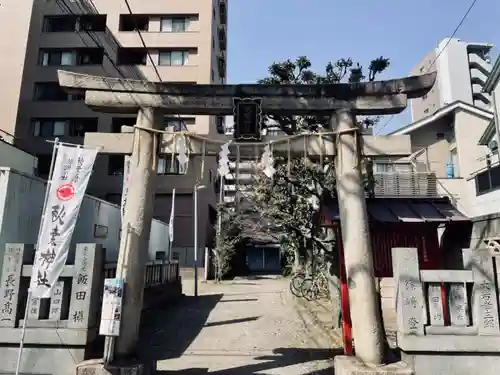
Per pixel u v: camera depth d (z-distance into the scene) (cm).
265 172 764
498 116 1473
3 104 2955
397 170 1789
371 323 697
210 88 796
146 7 3369
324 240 1223
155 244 2048
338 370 705
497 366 645
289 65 1397
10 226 909
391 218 804
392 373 643
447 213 827
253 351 920
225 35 4144
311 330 1115
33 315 714
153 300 1402
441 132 2386
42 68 3306
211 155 807
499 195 1641
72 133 3231
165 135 795
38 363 695
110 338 683
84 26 3409
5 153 1376
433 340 650
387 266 836
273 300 1700
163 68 3272
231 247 2977
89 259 733
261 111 783
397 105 780
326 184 1049
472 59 4553
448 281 675
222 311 1425
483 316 657
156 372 766
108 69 3269
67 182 737
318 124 1209
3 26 3075
